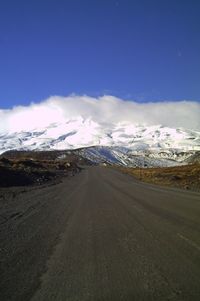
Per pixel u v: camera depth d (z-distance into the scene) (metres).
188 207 19.27
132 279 7.65
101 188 36.22
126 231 13.16
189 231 12.64
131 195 27.56
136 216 16.69
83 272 8.36
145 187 36.88
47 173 65.94
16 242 11.74
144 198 24.88
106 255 9.84
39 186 40.19
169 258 9.19
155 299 6.45
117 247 10.72
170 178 49.66
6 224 15.29
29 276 8.15
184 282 7.26
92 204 22.20
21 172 51.44
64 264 9.08
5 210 20.03
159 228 13.45
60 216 17.47
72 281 7.73
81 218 16.69
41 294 6.99
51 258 9.69
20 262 9.34
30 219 16.61
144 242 11.20
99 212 18.53
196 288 6.88
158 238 11.70
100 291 7.04
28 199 25.98
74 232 13.33
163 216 16.33
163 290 6.86
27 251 10.52
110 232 13.10
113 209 19.55
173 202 21.91
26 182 44.72
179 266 8.42
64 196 28.00
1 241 11.92
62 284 7.55
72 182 48.38
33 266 8.95
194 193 28.14
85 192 31.45
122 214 17.52
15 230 13.89
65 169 101.62
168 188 34.81
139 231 13.04
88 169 121.50
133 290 6.98
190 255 9.39
